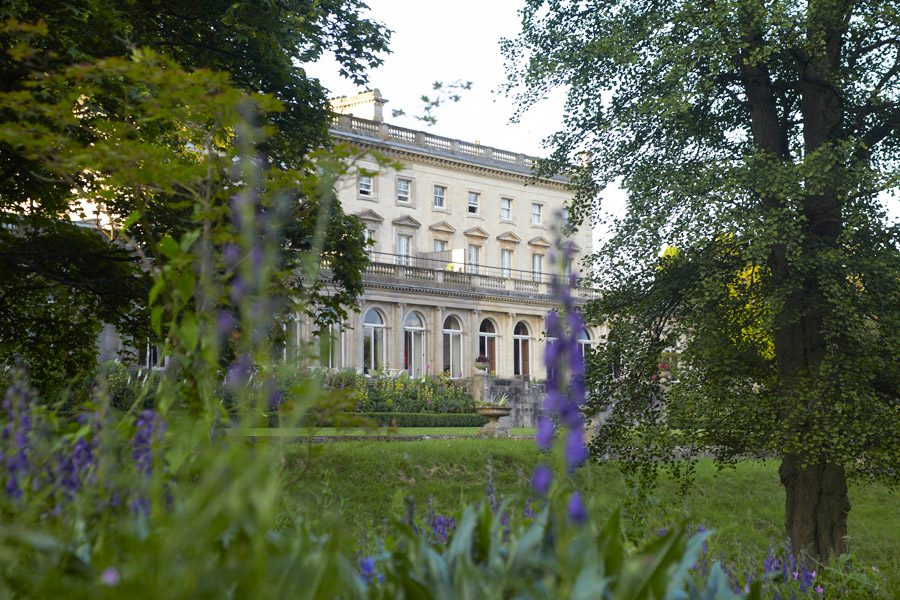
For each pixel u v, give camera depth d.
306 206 4.10
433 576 2.34
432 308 56.00
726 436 13.68
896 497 23.00
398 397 42.69
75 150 3.60
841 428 12.29
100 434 2.71
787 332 13.73
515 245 63.12
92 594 1.67
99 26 11.38
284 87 14.25
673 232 12.77
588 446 13.74
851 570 7.99
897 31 12.52
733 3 11.89
